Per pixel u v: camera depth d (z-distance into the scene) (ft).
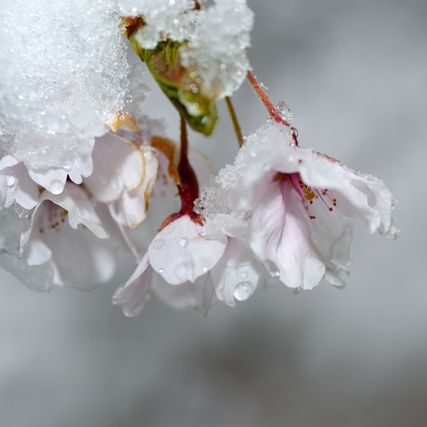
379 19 2.11
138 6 1.51
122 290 1.54
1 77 1.52
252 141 1.51
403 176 2.11
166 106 1.99
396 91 2.11
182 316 2.14
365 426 2.12
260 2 2.08
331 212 1.54
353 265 2.12
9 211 1.57
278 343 2.13
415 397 2.12
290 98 2.10
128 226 1.58
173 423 2.12
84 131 1.52
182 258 1.53
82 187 1.56
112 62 1.54
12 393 2.07
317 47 2.11
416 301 2.11
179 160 1.58
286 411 2.14
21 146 1.52
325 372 2.13
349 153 2.10
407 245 2.11
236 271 1.55
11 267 1.59
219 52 1.48
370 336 2.13
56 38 1.53
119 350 2.12
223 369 2.14
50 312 2.10
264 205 1.52
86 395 2.10
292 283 1.53
